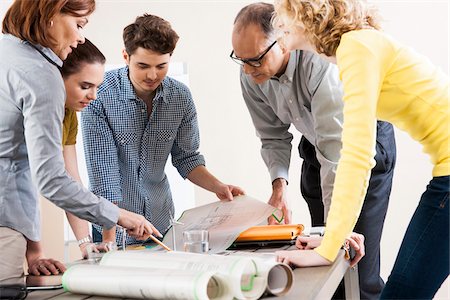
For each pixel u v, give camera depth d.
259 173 4.13
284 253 1.70
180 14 4.16
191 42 4.16
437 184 1.75
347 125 1.66
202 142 4.16
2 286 1.53
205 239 1.91
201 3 4.14
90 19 4.24
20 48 1.74
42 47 1.77
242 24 2.46
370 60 1.68
